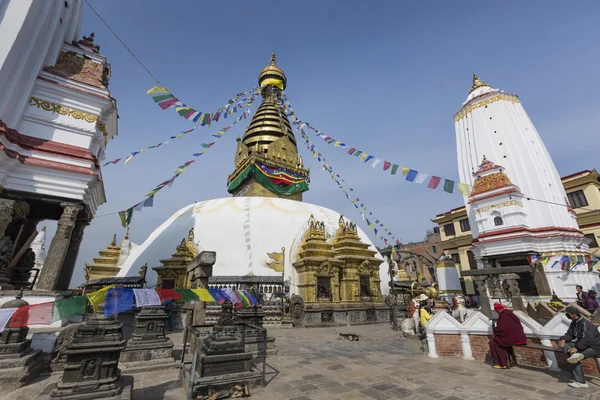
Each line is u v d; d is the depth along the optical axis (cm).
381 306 1817
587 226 2408
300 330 1395
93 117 1064
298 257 1831
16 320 462
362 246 1948
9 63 866
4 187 851
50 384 479
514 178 2194
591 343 547
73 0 1211
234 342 561
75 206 934
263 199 2202
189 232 1811
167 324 1434
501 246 2005
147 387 559
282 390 538
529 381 588
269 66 3472
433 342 836
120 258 2150
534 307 1023
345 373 650
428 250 3669
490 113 2486
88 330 430
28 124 940
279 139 2886
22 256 1067
